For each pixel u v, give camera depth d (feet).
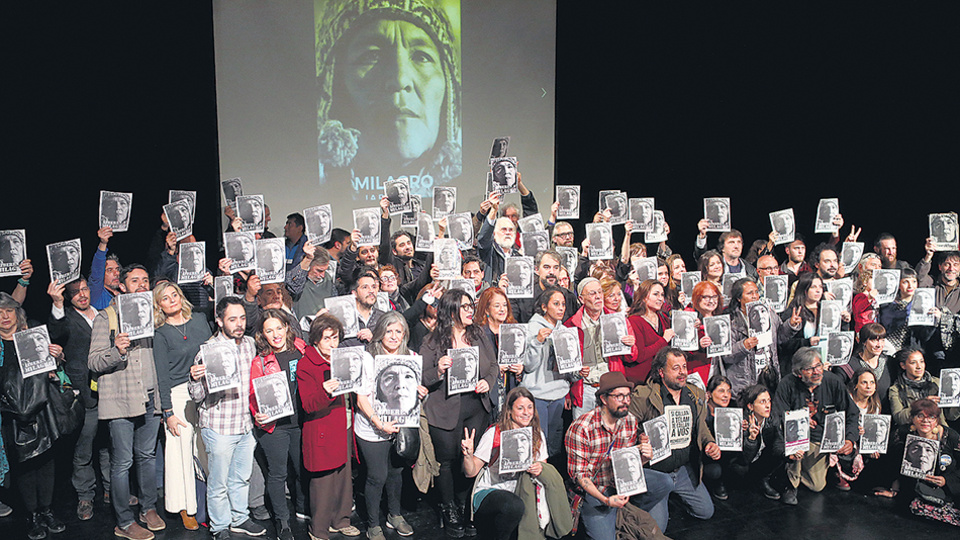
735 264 18.25
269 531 12.82
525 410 11.89
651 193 27.07
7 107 19.34
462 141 24.85
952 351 16.87
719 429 13.56
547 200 26.18
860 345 15.61
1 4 19.02
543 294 13.89
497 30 24.89
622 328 13.85
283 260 14.06
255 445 12.46
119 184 21.27
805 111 25.94
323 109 23.36
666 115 26.73
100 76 20.58
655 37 26.18
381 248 16.29
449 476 12.92
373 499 12.57
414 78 24.11
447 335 12.77
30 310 20.27
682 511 14.02
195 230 22.57
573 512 12.39
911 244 24.99
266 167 23.02
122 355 11.96
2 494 13.84
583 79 25.98
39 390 12.19
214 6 21.95
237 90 22.47
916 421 13.85
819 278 15.49
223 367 11.53
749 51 26.14
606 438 12.35
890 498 14.46
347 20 23.35
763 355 15.19
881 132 24.94
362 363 11.97
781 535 13.06
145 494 12.87
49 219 20.31
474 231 18.26
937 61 23.67
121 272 13.03
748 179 27.07
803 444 13.75
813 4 25.08
